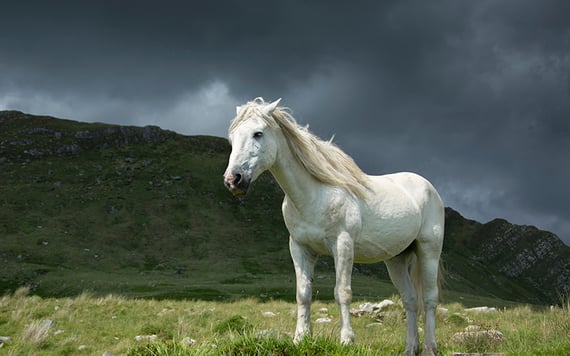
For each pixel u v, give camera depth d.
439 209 6.96
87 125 133.88
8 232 78.00
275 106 5.39
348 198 5.55
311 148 5.55
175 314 12.70
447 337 7.87
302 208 5.48
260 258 84.00
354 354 4.48
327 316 12.28
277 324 10.55
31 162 109.69
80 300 14.80
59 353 8.76
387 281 81.75
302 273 5.54
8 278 60.19
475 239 141.50
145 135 133.12
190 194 105.31
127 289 57.59
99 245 79.56
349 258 5.45
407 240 6.23
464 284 107.44
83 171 108.81
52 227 82.19
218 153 132.50
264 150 5.28
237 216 101.38
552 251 135.00
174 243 85.25
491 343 6.70
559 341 5.74
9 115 135.50
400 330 10.02
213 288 58.69
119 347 9.02
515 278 124.06
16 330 10.58
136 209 94.44
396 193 6.20
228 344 4.74
